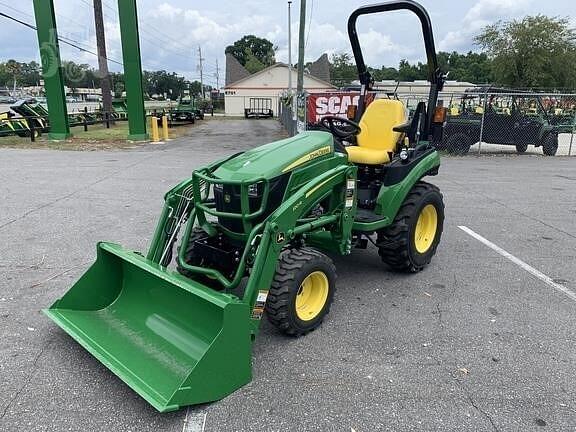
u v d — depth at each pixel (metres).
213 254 3.61
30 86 68.75
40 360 3.21
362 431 2.62
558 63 35.16
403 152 4.53
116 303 3.65
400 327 3.77
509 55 36.03
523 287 4.60
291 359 3.29
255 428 2.62
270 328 3.72
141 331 3.31
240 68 63.12
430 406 2.83
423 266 4.94
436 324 3.83
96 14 25.92
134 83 17.47
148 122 29.27
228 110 54.81
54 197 7.83
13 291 4.24
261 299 3.15
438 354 3.39
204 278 3.78
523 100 16.22
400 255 4.60
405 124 4.86
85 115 22.75
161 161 12.35
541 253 5.59
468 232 6.38
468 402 2.87
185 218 3.84
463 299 4.30
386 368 3.21
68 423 2.63
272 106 54.56
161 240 3.75
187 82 91.81
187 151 14.91
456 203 8.12
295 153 3.68
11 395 2.86
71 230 6.02
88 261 4.98
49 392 2.89
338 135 4.95
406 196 4.58
